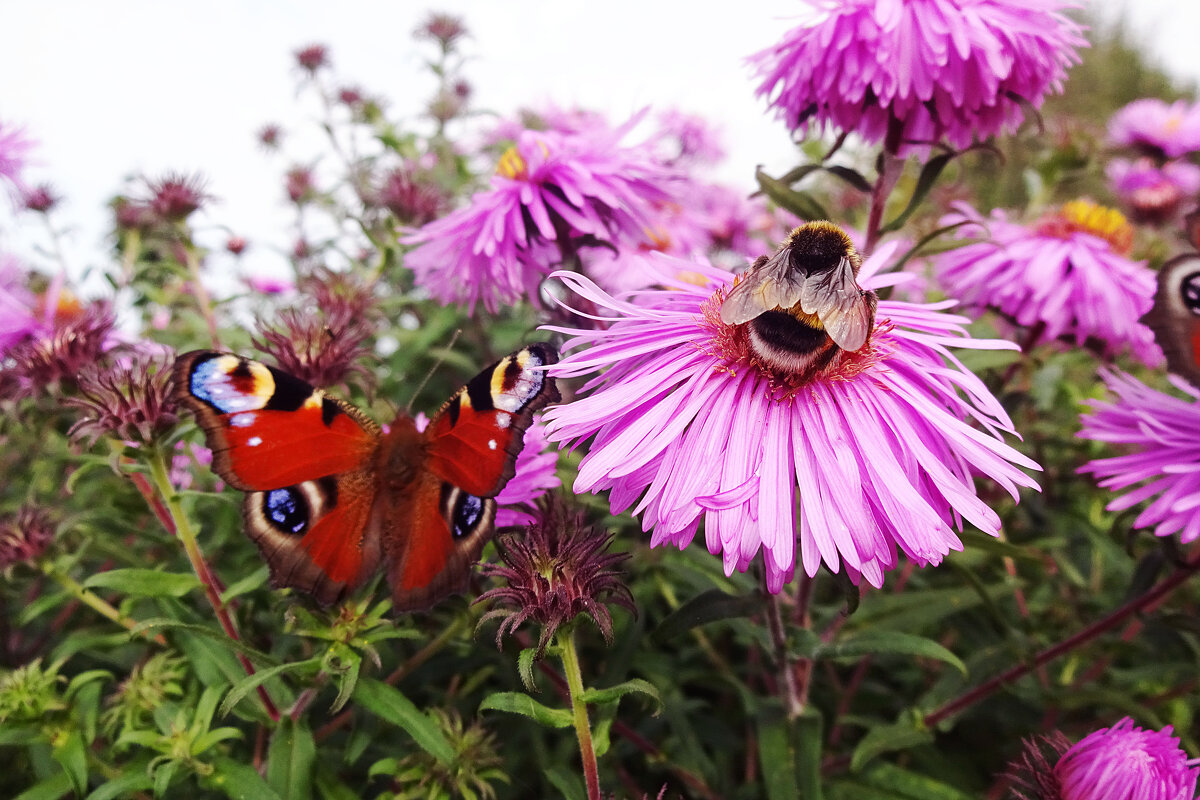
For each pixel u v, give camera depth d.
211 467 0.11
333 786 0.13
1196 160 0.41
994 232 0.19
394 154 0.28
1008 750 0.17
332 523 0.11
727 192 0.33
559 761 0.15
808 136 0.16
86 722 0.13
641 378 0.11
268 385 0.11
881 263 0.13
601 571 0.11
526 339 0.18
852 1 0.13
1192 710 0.18
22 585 0.18
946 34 0.13
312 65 0.30
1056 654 0.15
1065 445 0.19
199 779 0.13
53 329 0.16
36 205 0.25
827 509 0.10
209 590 0.13
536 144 0.17
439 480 0.11
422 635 0.12
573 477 0.15
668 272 0.14
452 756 0.12
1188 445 0.13
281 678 0.14
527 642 0.14
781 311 0.11
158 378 0.12
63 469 0.22
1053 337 0.18
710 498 0.10
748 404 0.11
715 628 0.17
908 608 0.16
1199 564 0.13
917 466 0.10
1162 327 0.13
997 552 0.14
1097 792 0.11
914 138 0.15
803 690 0.15
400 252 0.20
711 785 0.16
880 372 0.11
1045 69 0.14
